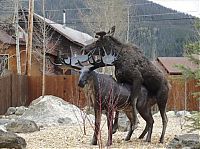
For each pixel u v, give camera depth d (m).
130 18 51.06
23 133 14.55
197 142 9.86
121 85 11.84
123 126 14.88
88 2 45.16
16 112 23.20
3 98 24.69
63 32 39.66
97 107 11.48
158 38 62.31
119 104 11.71
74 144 11.91
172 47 61.53
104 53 12.28
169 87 12.56
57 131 15.06
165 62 34.69
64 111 19.31
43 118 18.59
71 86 27.27
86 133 14.46
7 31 36.44
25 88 27.19
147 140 12.25
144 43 59.00
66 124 17.84
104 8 43.03
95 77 11.41
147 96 12.27
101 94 11.41
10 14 36.56
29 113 19.23
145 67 12.15
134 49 12.26
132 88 11.94
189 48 10.18
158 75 12.23
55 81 27.45
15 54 34.69
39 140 12.73
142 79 12.12
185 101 24.22
